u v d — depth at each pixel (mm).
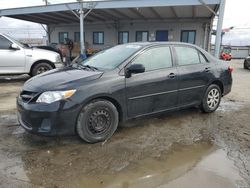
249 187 2732
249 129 4496
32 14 18641
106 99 3814
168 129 4395
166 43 4648
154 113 4418
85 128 3627
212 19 19750
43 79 3844
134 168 3105
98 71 3939
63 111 3430
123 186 2748
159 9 16406
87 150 3535
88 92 3572
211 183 2809
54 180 2822
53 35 26641
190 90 4848
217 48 11133
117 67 3994
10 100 6258
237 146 3781
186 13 17906
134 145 3729
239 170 3082
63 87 3498
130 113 4094
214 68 5250
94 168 3082
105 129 3832
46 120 3439
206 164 3229
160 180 2865
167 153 3514
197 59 5070
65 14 18828
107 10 17016
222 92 5551
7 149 3525
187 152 3555
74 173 2967
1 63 8188
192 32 20625
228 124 4727
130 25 22422
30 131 3545
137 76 4078
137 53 4211
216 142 3912
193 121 4848
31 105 3486
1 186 2689
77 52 21938
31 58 8578
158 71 4355
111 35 23344
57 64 9086
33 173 2951
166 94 4469
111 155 3410
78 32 24938
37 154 3396
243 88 8781
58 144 3701
